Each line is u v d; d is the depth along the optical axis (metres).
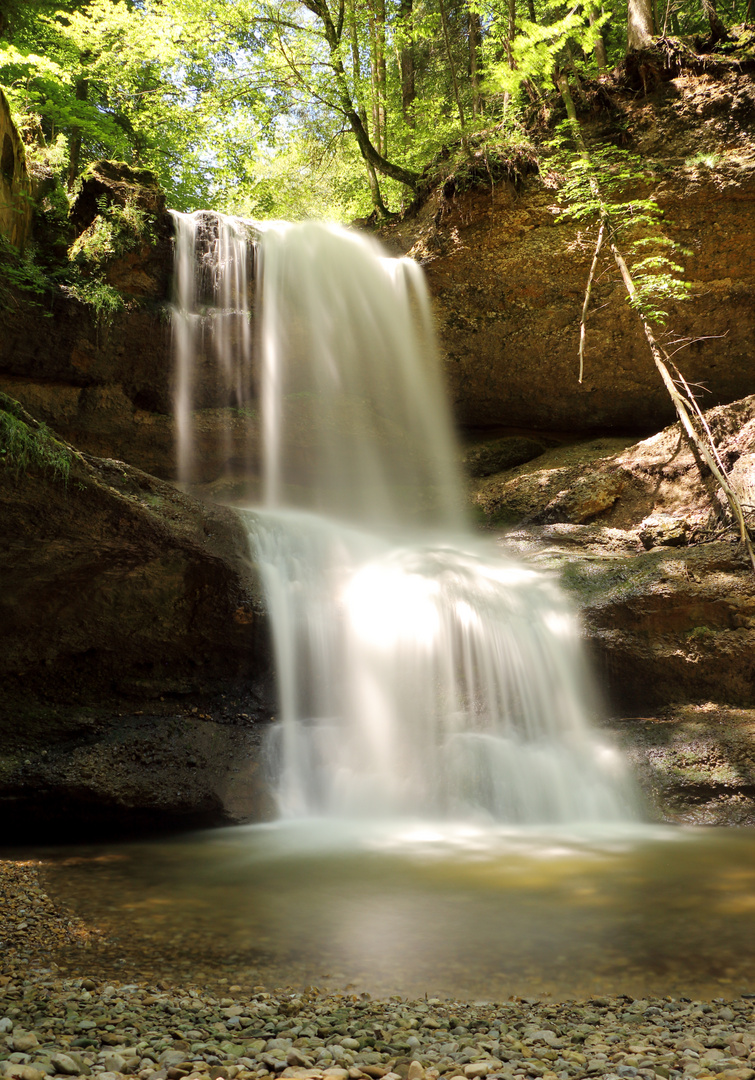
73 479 7.95
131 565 8.66
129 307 12.85
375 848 7.29
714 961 4.54
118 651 9.02
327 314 14.18
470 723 9.29
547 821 8.38
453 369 14.82
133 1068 2.91
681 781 8.37
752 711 9.19
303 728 9.10
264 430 13.86
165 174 21.56
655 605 9.57
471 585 10.00
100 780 7.87
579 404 14.91
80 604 8.67
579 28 13.59
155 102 20.06
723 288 13.91
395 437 14.69
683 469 12.29
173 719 8.88
